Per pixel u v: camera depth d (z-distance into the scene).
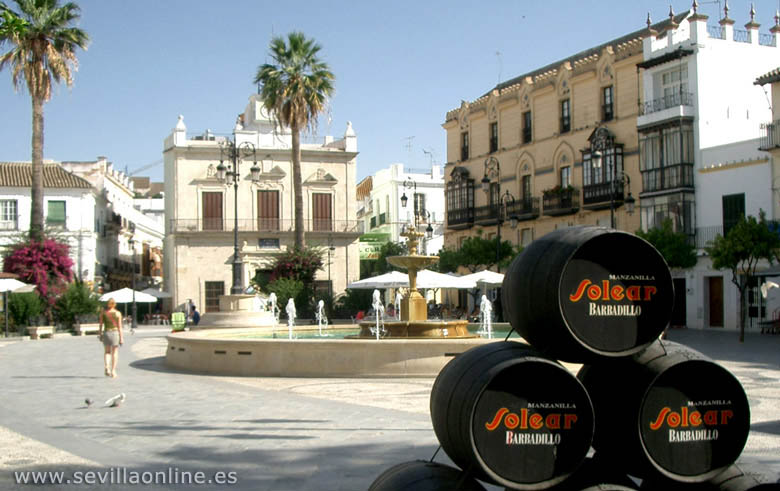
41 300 37.97
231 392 13.97
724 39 38.50
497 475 4.57
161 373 17.89
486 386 4.52
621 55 42.00
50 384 15.88
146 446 9.12
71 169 59.97
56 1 38.97
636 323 4.95
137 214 72.31
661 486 5.03
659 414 4.85
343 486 7.22
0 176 53.12
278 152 55.09
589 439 4.70
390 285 26.34
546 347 4.98
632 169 41.16
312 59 43.25
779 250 27.73
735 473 5.00
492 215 50.81
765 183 34.19
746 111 38.66
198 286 53.12
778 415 10.92
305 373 16.33
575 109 45.06
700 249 36.88
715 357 20.53
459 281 27.31
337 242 55.56
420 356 15.81
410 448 8.80
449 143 56.38
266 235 54.53
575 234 4.95
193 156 53.72
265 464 8.13
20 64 37.97
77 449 8.98
